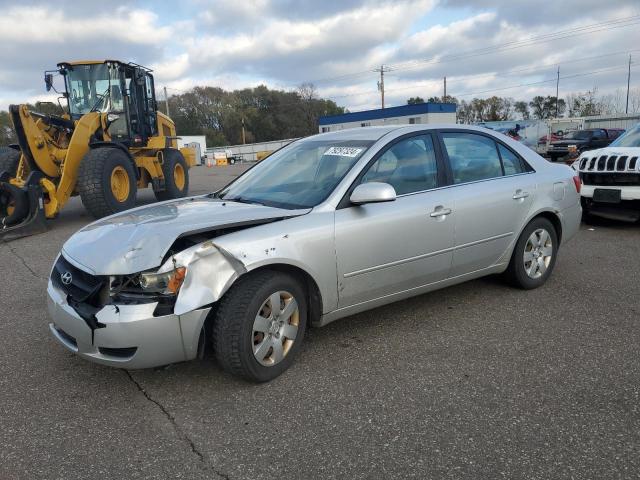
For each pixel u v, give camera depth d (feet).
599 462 8.08
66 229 30.55
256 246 10.29
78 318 9.85
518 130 115.03
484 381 10.67
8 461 8.53
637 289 16.15
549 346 12.23
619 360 11.42
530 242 15.78
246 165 160.66
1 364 12.03
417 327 13.53
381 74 208.74
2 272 20.56
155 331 9.46
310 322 11.87
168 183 42.96
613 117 152.25
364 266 11.93
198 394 10.46
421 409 9.70
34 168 31.24
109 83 37.27
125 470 8.25
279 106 336.49
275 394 10.36
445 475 7.89
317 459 8.36
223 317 10.07
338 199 11.77
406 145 13.30
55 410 10.05
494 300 15.34
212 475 8.07
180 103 331.16
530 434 8.84
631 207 24.40
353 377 10.96
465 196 13.75
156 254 9.59
